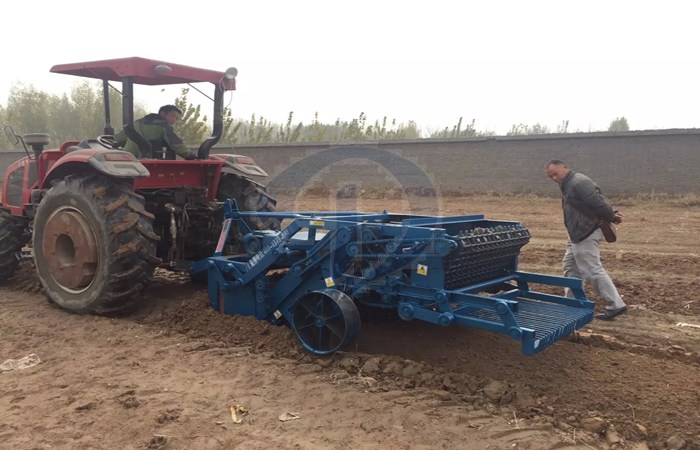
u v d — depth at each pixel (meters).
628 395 3.59
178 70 5.39
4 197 6.45
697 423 3.25
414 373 3.82
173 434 3.03
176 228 5.59
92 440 2.98
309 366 3.96
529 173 16.08
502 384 3.63
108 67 5.25
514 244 4.31
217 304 4.95
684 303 5.73
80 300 5.07
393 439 3.03
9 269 6.44
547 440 3.04
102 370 3.89
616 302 5.23
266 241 4.78
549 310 4.22
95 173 5.11
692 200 13.48
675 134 14.19
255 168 6.34
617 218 5.36
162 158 5.71
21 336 4.59
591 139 15.20
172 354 4.18
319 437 3.04
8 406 3.37
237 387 3.63
